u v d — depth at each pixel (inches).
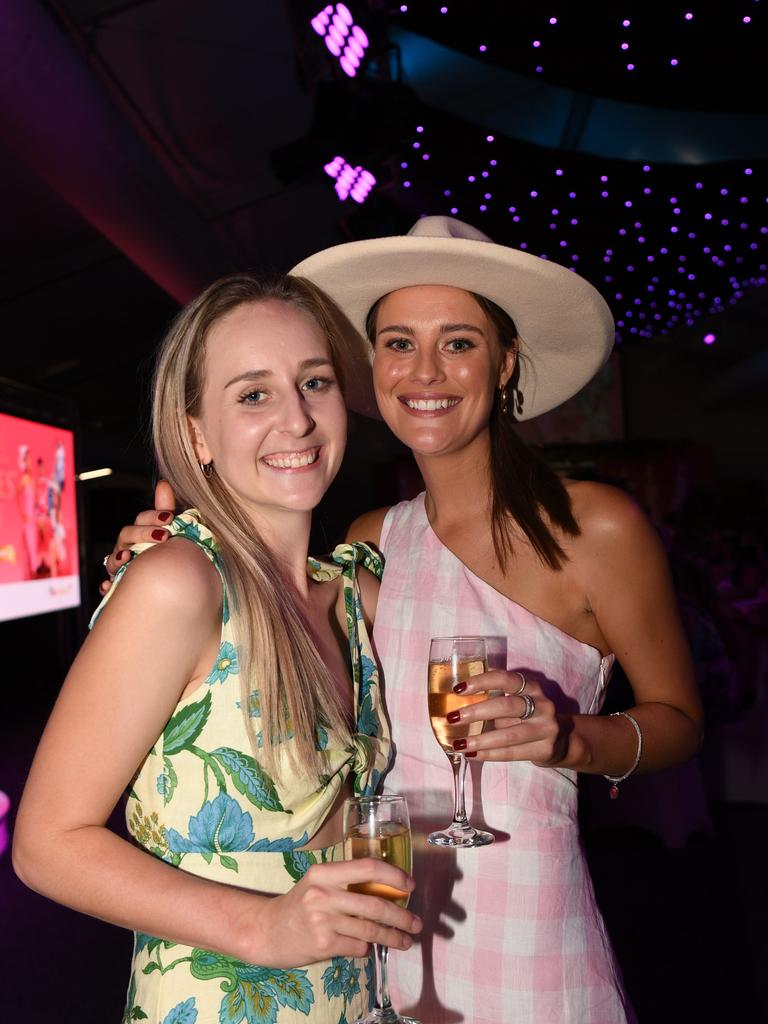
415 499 79.0
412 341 70.5
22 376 419.8
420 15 220.4
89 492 594.2
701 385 703.1
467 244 64.7
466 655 59.1
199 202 301.0
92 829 49.6
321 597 66.6
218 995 51.3
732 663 199.6
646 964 139.7
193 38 212.4
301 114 262.8
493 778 66.3
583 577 68.8
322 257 67.5
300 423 58.2
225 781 53.6
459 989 65.0
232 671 54.3
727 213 348.8
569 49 223.3
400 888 45.4
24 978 141.0
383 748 64.2
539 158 333.1
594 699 70.4
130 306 367.6
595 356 76.8
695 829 193.6
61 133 189.3
